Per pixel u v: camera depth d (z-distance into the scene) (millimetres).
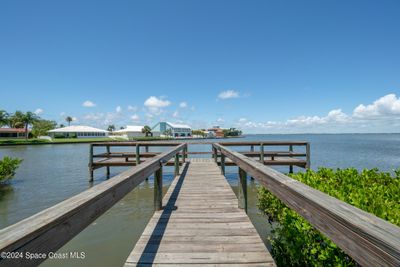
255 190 7168
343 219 875
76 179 9031
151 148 29672
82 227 1088
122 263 3217
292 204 1330
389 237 711
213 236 2602
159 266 2035
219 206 3643
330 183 3268
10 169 8305
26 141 39531
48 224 854
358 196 2379
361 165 14492
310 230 2129
